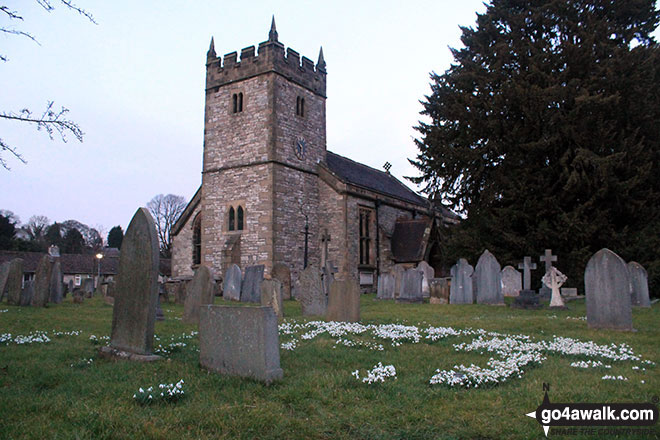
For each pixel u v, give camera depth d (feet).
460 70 92.58
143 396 16.79
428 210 124.88
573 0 82.94
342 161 127.03
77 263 180.45
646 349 27.55
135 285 24.47
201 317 22.39
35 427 14.26
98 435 13.92
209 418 15.25
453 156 85.56
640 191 76.18
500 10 89.51
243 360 20.29
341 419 15.80
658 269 70.23
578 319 42.60
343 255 101.24
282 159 96.22
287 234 95.61
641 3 82.48
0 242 191.31
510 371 21.40
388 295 78.02
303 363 23.16
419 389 18.84
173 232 111.86
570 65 78.84
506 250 81.87
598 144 75.46
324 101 110.63
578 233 73.56
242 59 99.86
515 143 80.38
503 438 14.51
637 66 75.61
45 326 36.86
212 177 102.17
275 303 44.96
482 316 47.01
